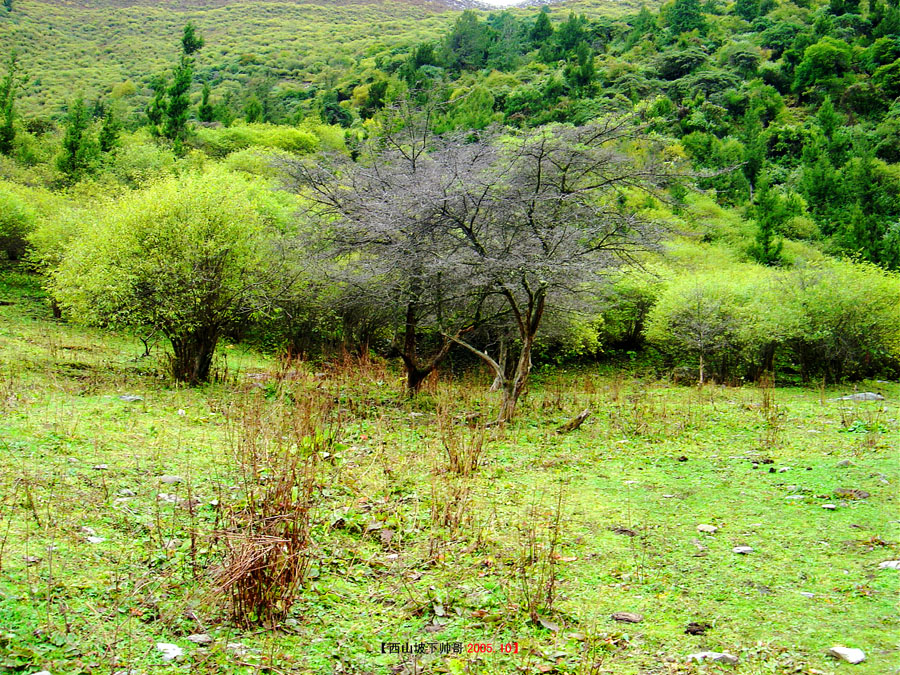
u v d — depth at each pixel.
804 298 19.17
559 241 9.82
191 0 170.62
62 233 17.97
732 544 5.17
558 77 64.50
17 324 16.41
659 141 11.37
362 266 12.22
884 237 38.22
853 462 7.63
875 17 81.06
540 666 3.34
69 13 141.88
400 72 73.88
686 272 22.64
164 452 6.67
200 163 33.53
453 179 10.66
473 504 5.95
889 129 58.22
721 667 3.36
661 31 84.50
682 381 20.53
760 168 50.59
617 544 5.16
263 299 12.64
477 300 12.02
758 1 91.62
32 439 6.50
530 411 12.02
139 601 3.60
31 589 3.45
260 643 3.39
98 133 37.78
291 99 78.19
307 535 4.33
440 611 3.90
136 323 11.86
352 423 9.25
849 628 3.78
